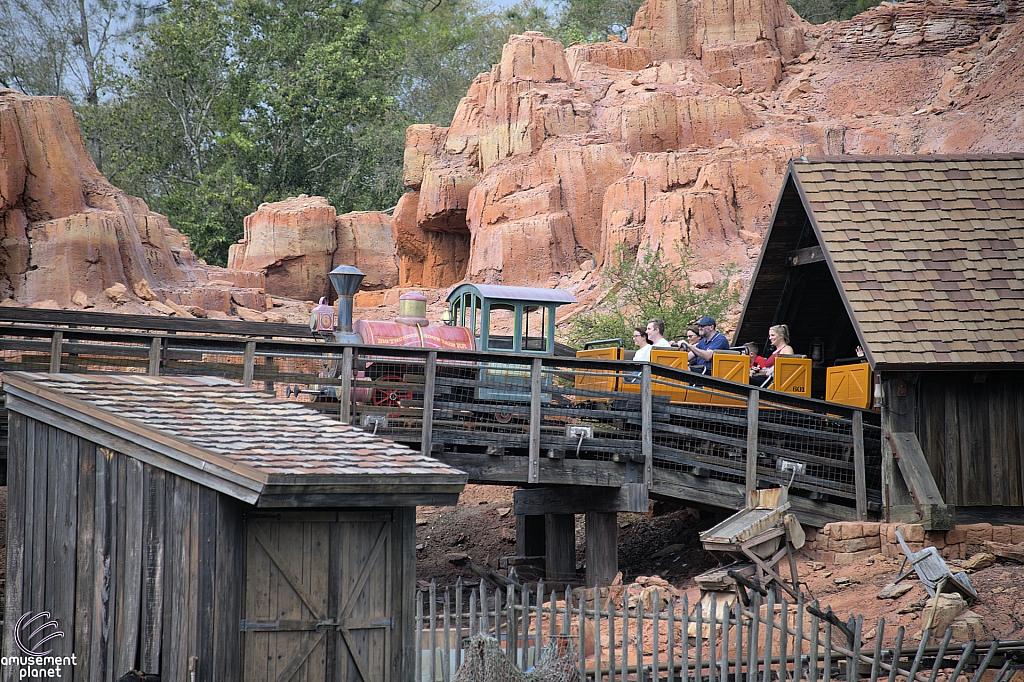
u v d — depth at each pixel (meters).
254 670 31.50
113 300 103.19
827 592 48.03
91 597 32.41
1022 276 55.62
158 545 31.55
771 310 68.88
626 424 55.19
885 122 124.81
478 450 55.12
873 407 55.84
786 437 56.56
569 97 133.62
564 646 34.53
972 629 40.94
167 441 31.42
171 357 46.12
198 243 172.25
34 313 66.94
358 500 32.31
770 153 118.00
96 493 32.94
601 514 56.09
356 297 136.38
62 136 110.38
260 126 183.62
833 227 56.38
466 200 137.00
